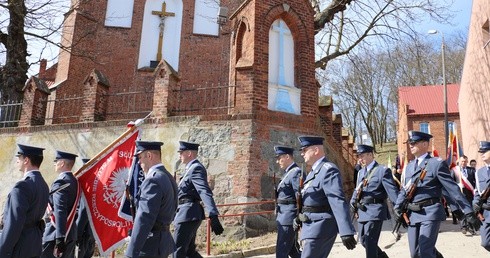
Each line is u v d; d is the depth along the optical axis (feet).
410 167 21.01
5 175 44.19
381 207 23.94
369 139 201.46
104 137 42.01
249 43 40.83
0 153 45.09
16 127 45.39
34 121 45.80
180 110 41.55
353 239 15.31
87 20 64.64
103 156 21.18
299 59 42.65
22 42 54.29
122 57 64.95
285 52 42.50
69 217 20.24
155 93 41.75
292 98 41.34
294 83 42.16
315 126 41.34
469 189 37.17
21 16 52.54
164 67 41.98
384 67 151.84
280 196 23.35
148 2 68.08
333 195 16.33
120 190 20.47
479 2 60.13
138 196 18.78
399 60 69.51
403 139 147.23
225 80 65.26
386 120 201.46
